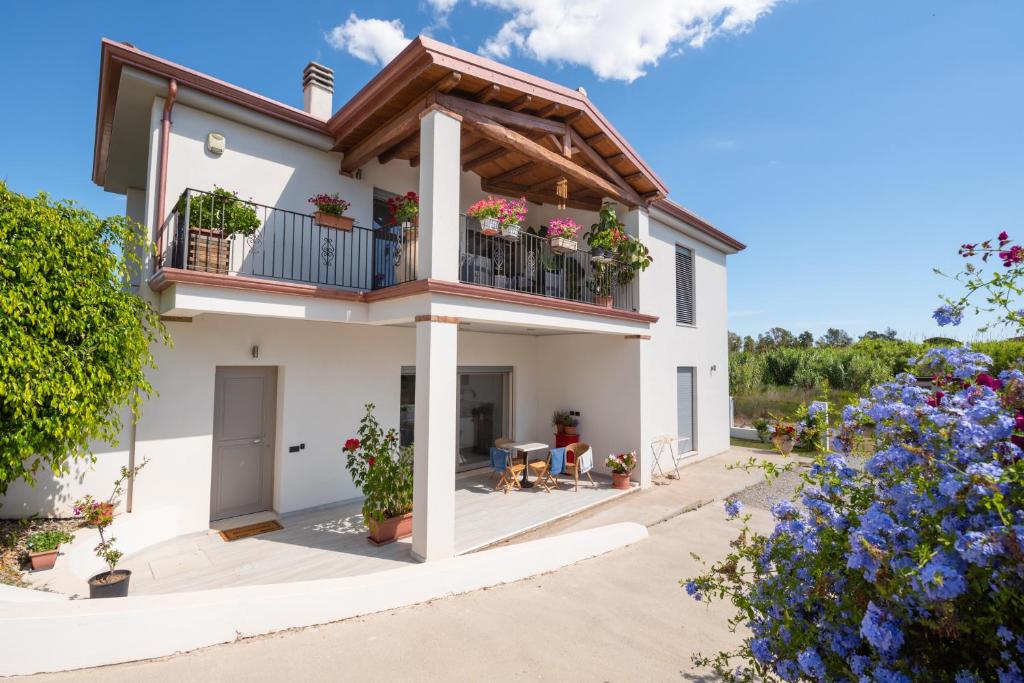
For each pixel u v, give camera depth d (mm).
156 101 6176
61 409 4129
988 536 1468
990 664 1519
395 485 6125
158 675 3104
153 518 5781
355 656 3494
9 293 3912
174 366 6137
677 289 11906
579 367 10484
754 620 2217
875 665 1670
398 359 8352
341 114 6961
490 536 6414
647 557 5895
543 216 11016
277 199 7086
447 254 5867
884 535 1763
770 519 7570
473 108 6430
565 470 9414
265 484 7176
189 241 5660
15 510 5121
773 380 20891
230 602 3600
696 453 12133
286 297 5848
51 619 3051
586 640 3855
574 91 7477
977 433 1771
